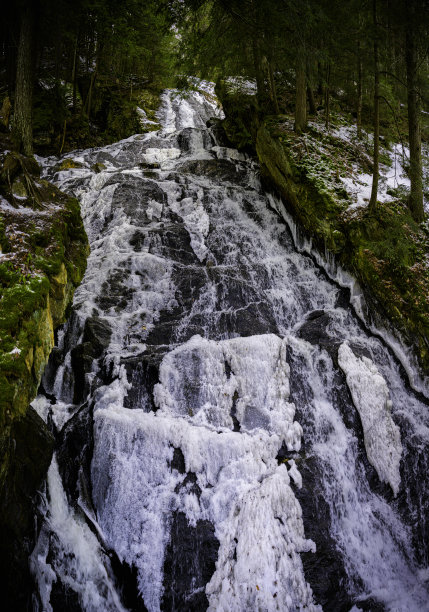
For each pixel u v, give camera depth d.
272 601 4.91
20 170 6.96
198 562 5.14
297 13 7.78
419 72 10.41
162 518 5.41
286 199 10.87
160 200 11.48
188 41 12.16
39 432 5.57
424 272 8.20
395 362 7.71
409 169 9.57
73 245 7.30
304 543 5.39
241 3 8.80
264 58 13.51
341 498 5.97
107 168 14.88
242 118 14.62
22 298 5.03
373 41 8.17
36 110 16.53
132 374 6.70
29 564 4.91
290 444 6.24
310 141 11.02
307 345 7.56
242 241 10.31
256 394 6.76
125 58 23.14
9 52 12.88
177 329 7.79
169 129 20.06
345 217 9.07
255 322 8.07
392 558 5.78
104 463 5.75
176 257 9.61
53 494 5.62
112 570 5.32
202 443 5.87
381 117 14.21
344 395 6.96
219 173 13.20
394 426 6.69
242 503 5.47
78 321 7.55
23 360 4.62
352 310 8.61
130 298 8.29
